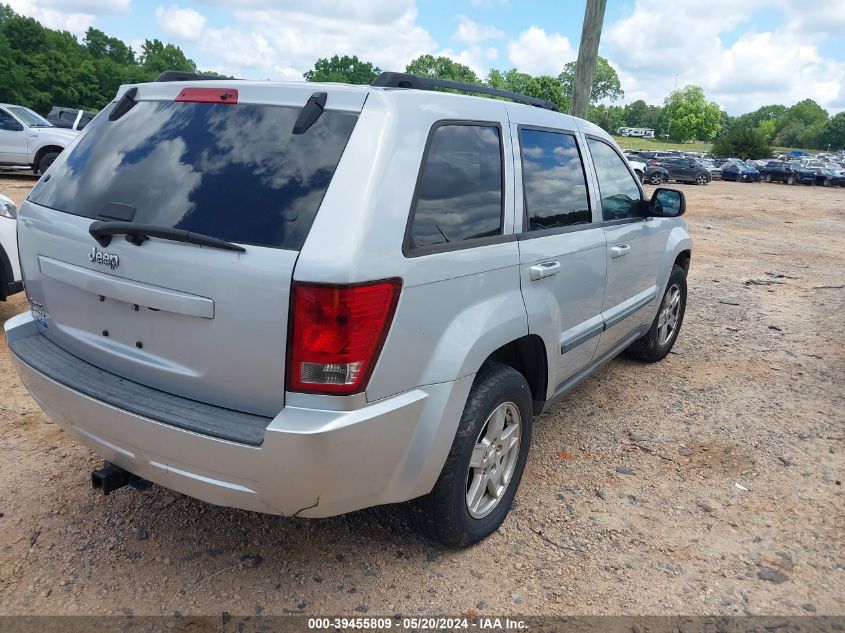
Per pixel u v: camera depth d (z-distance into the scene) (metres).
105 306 2.58
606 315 4.08
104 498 3.24
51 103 76.25
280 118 2.47
